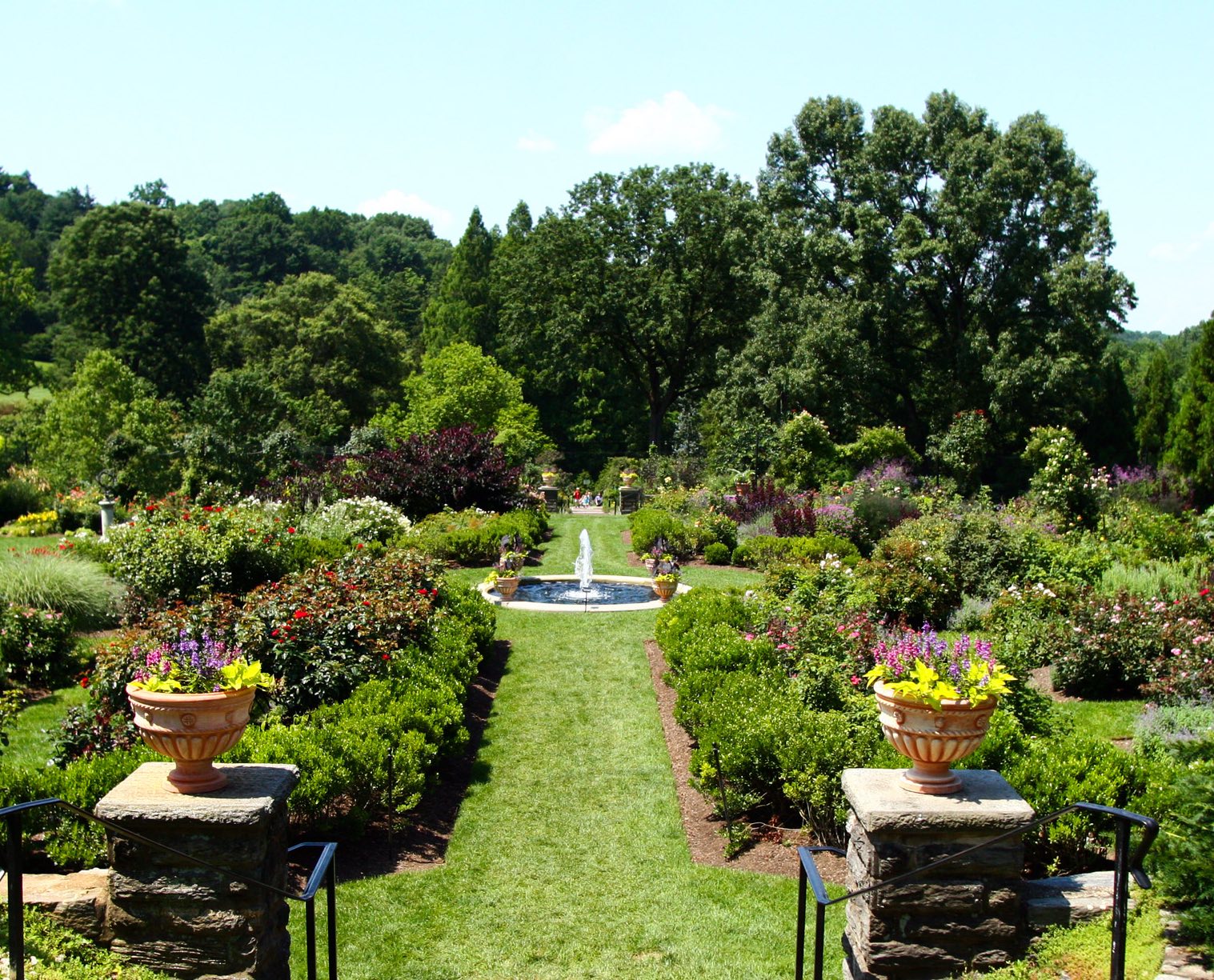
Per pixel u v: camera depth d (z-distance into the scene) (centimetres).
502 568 1546
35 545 2145
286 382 4312
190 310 4600
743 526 2148
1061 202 3081
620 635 1307
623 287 3953
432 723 814
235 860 432
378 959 551
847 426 3108
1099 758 650
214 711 431
